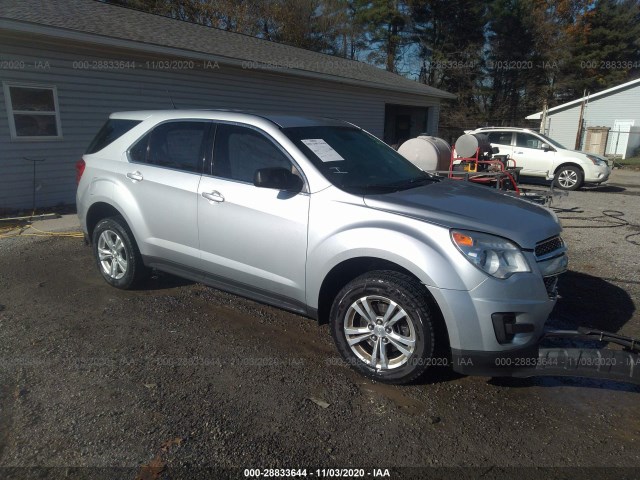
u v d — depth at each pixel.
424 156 8.91
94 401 3.05
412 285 3.09
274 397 3.14
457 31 36.47
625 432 2.86
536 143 14.51
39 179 9.20
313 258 3.45
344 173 3.70
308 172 3.57
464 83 37.75
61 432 2.76
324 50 35.38
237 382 3.31
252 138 3.93
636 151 28.14
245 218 3.77
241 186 3.84
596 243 7.22
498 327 2.93
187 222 4.16
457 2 34.94
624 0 40.00
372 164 4.05
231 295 4.90
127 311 4.47
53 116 9.22
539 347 3.07
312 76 13.95
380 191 3.57
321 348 3.84
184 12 27.48
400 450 2.66
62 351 3.70
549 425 2.91
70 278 5.35
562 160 13.89
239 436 2.75
